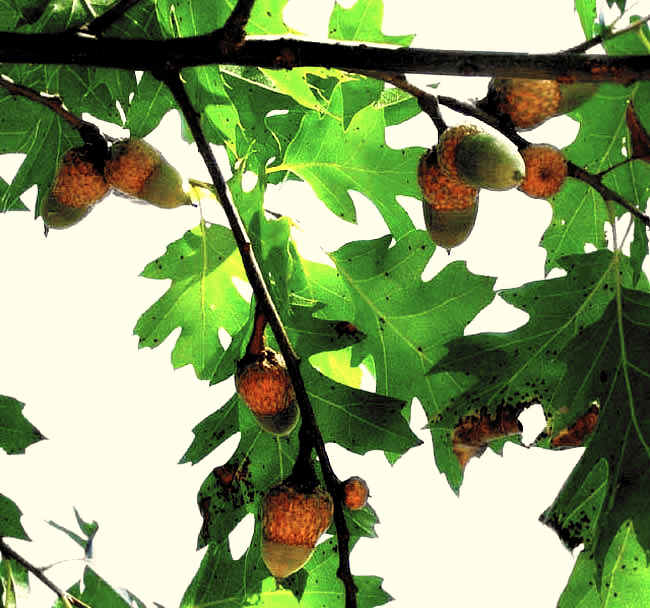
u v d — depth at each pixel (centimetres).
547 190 60
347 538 57
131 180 61
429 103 58
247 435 63
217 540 63
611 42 61
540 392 63
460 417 63
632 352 62
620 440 61
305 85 63
